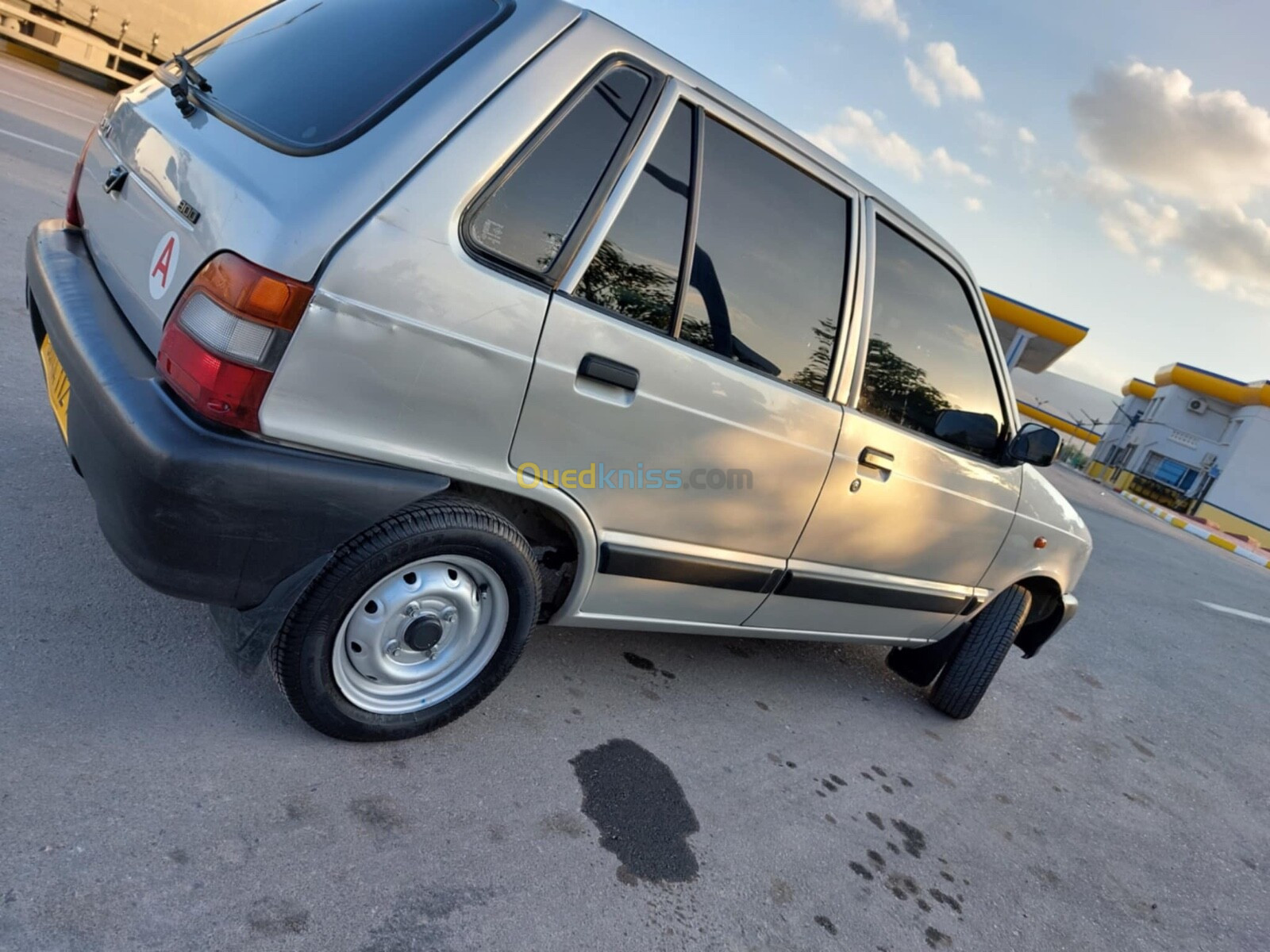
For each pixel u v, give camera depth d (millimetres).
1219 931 2910
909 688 4098
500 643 2316
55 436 3227
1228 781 4270
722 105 2344
